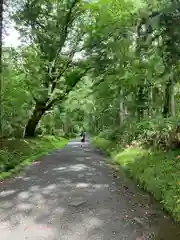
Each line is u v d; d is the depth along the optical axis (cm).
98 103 2852
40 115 2645
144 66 1503
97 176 1211
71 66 2491
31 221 716
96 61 1991
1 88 1745
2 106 1877
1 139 1836
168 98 1570
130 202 862
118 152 1812
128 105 1944
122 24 1709
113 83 1962
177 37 997
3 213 770
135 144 1727
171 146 1341
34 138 2591
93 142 3506
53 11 2295
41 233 650
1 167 1247
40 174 1249
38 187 1023
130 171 1241
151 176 1029
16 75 1998
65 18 2262
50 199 885
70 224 698
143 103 1862
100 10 1833
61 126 5331
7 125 2438
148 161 1217
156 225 695
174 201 784
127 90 1900
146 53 1374
